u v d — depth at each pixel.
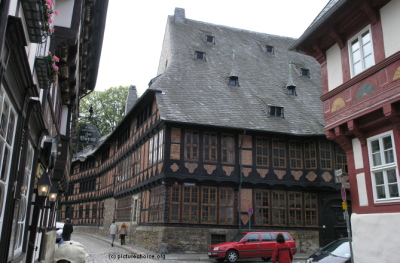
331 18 9.63
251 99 23.69
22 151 6.09
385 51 8.26
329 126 9.93
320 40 10.65
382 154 8.35
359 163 9.19
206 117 20.42
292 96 25.67
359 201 9.06
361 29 9.17
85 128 16.78
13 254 6.21
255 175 20.86
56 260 7.05
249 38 31.53
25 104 5.79
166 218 18.94
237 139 21.02
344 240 10.16
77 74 12.94
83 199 42.53
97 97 48.91
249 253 16.00
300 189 21.62
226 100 22.67
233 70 24.81
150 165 21.98
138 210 24.22
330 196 21.70
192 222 19.34
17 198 5.93
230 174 20.42
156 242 19.38
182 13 30.19
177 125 19.94
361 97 8.77
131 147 27.00
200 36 28.88
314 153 21.66
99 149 38.12
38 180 8.98
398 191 7.84
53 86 10.25
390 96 7.80
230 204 20.30
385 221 7.98
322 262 9.34
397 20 8.02
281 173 21.31
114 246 23.17
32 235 9.41
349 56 9.55
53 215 17.16
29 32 5.16
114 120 48.03
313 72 29.77
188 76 23.66
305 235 21.02
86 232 39.69
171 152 19.52
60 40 8.62
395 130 7.96
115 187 31.81
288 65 29.61
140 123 25.67
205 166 20.02
